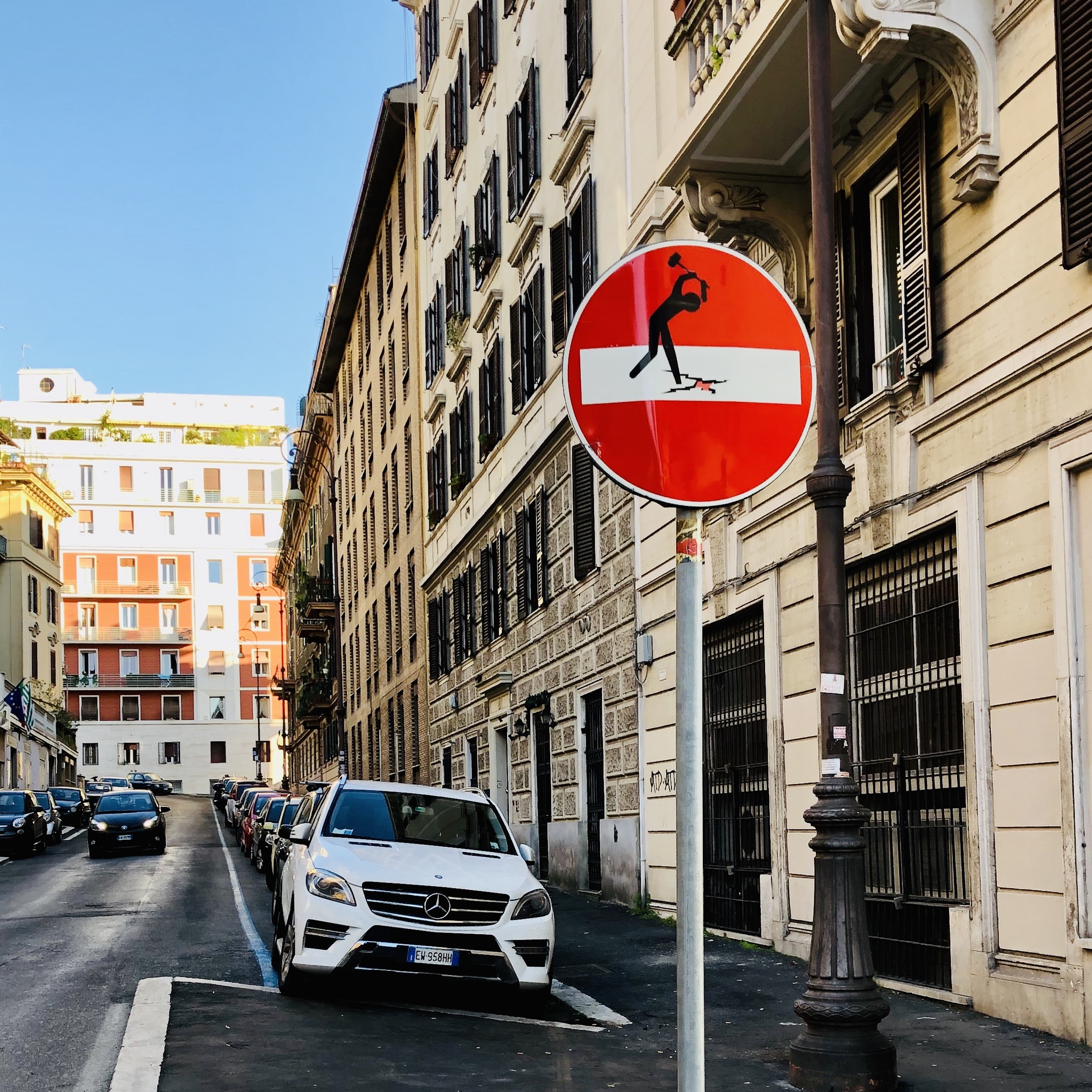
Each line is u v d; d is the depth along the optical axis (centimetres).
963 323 1016
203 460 10088
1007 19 952
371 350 4791
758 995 1077
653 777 1761
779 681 1340
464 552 3102
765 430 389
